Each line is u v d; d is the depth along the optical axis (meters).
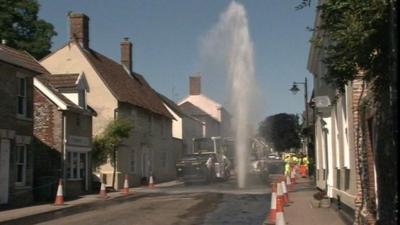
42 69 27.84
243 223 17.06
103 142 38.84
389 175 8.14
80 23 43.75
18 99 26.16
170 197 29.20
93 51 45.81
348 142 14.70
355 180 13.41
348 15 5.86
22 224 18.00
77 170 33.09
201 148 48.38
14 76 25.34
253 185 39.59
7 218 19.83
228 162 48.41
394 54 4.53
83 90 34.75
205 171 44.16
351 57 6.30
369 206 11.27
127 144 42.75
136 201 26.98
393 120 4.51
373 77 6.61
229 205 23.52
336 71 6.83
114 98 41.56
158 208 22.88
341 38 6.02
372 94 8.37
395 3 4.56
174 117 59.00
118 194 32.22
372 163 11.27
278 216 11.22
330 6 6.11
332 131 19.98
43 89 31.69
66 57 42.72
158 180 51.59
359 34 5.77
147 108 47.97
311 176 40.88
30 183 26.70
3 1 50.88
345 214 15.88
